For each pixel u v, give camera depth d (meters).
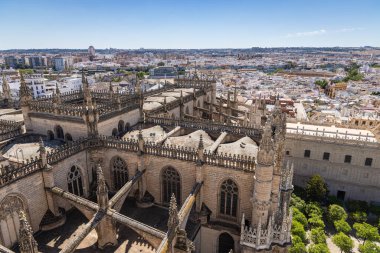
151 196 52.44
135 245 42.75
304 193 94.19
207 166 46.72
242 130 59.47
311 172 103.06
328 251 63.91
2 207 38.06
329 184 102.00
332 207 82.88
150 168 51.22
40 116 55.56
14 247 40.09
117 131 59.41
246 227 42.28
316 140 99.94
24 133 57.16
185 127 63.94
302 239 70.94
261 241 42.09
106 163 54.03
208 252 50.34
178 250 37.91
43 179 43.66
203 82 111.81
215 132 61.09
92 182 53.75
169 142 54.16
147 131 60.81
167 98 87.81
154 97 89.38
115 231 42.19
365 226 75.19
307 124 121.06
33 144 52.19
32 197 42.22
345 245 67.00
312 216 80.81
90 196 53.34
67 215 48.06
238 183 45.22
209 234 48.94
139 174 49.97
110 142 52.34
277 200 42.94
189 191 49.19
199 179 46.69
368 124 133.25
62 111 53.38
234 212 47.66
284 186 53.66
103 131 54.94
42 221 44.00
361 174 97.62
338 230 76.19
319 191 90.88
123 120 60.84
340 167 99.50
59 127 54.97
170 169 50.00
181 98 85.44
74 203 43.50
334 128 114.50
